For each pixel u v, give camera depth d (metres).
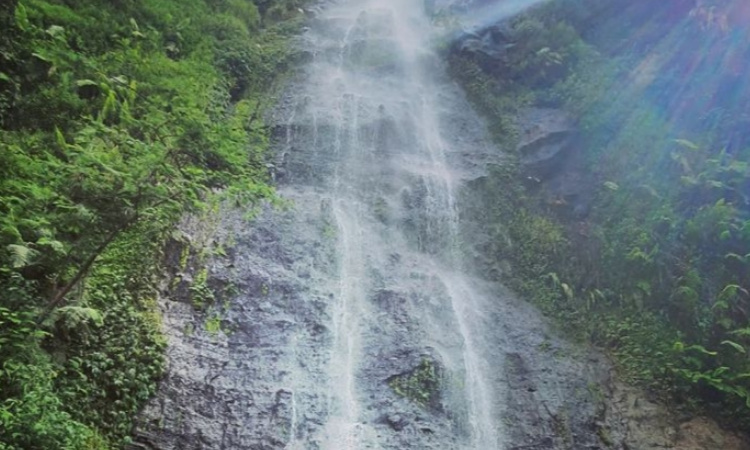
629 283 9.49
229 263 8.25
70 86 9.38
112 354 6.50
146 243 7.71
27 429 5.02
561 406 7.68
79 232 6.49
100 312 6.71
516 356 8.29
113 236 6.30
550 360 8.34
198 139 8.66
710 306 9.01
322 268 8.79
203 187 8.07
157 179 6.99
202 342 7.16
